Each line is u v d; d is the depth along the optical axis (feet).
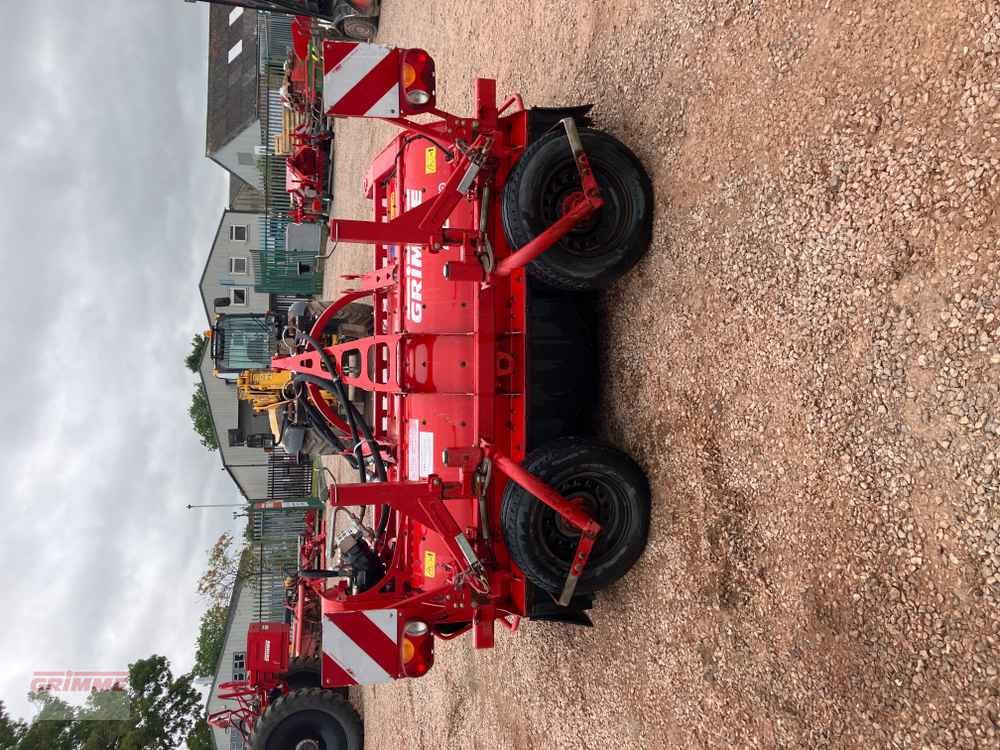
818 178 7.69
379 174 14.93
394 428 13.85
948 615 6.17
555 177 10.53
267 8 35.88
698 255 9.71
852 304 7.27
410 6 28.19
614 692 11.22
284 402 16.90
